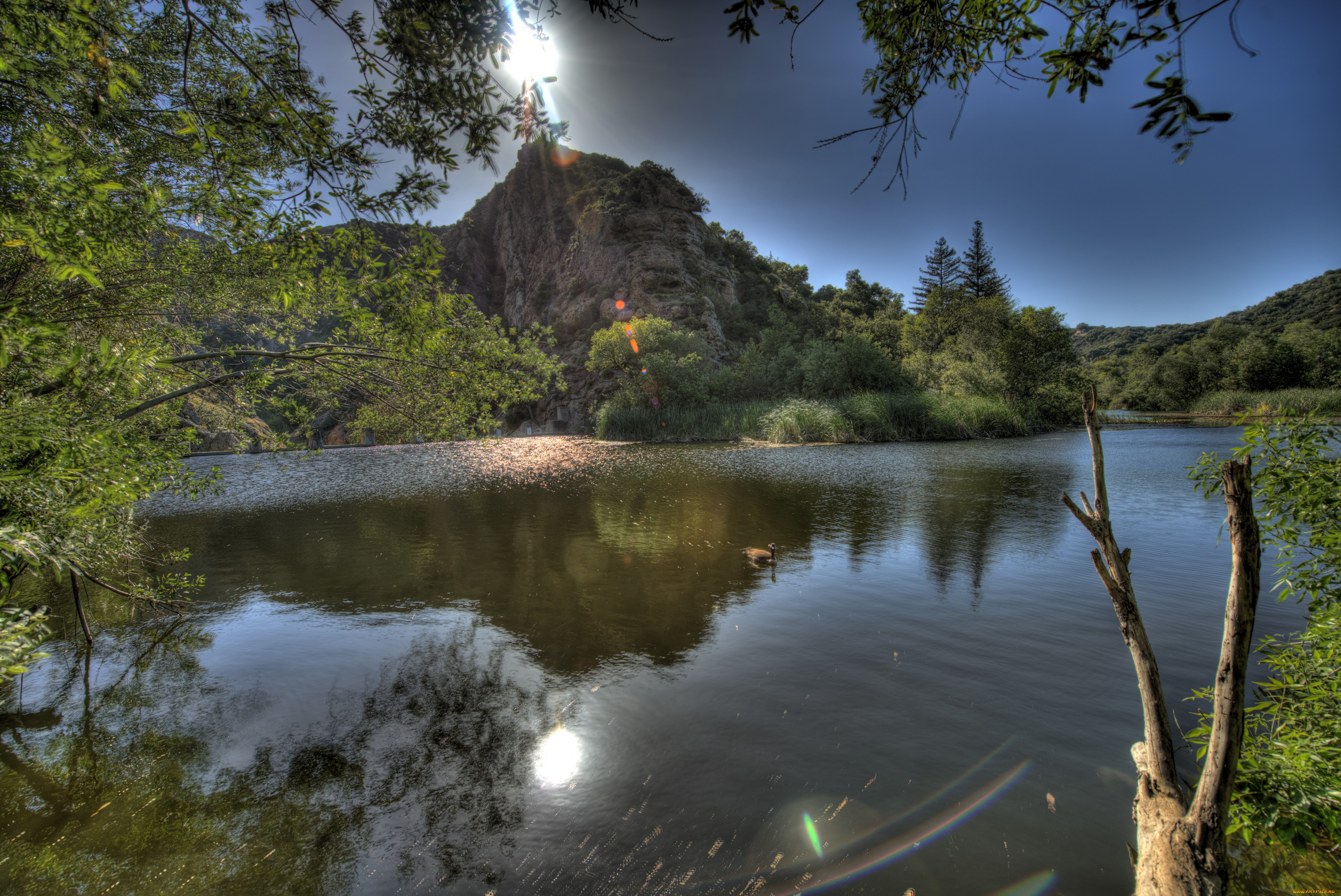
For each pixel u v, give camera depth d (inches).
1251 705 167.8
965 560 347.3
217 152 139.4
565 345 2389.3
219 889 120.1
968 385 1551.4
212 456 1143.6
